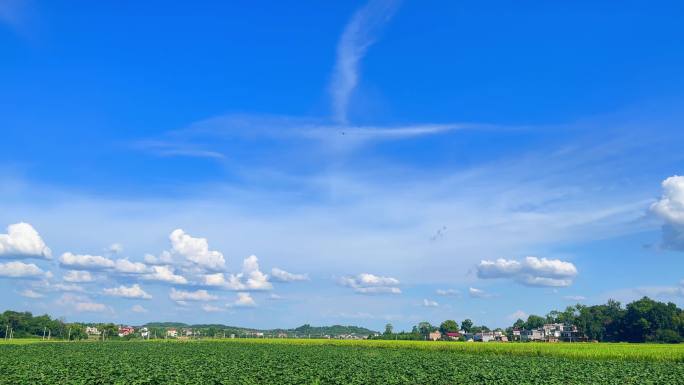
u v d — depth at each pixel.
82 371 41.47
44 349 81.19
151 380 38.00
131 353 72.31
